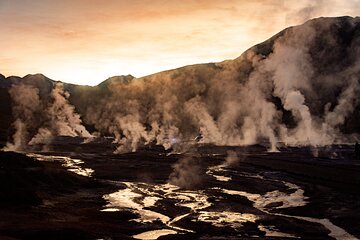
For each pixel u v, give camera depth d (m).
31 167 60.56
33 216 38.66
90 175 71.94
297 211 47.28
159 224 40.47
